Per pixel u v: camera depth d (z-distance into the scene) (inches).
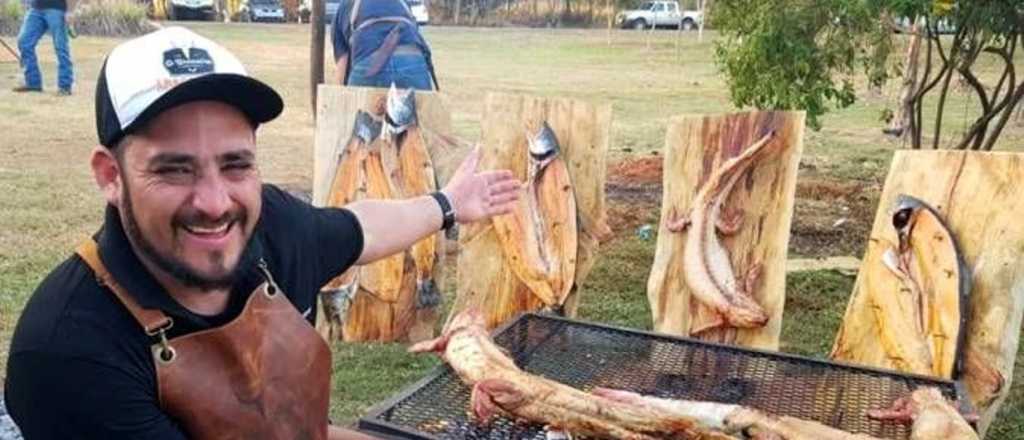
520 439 86.5
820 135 352.8
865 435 83.2
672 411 83.7
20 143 295.1
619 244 206.1
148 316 56.3
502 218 133.9
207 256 56.4
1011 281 105.2
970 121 374.9
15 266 175.2
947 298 108.0
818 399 95.2
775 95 183.2
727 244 124.7
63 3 394.3
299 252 71.1
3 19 639.8
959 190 109.6
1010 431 122.4
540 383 87.9
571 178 132.3
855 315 117.8
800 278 183.2
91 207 220.5
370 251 80.3
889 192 115.3
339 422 120.4
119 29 684.1
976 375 106.9
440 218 86.4
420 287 146.1
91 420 54.7
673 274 128.1
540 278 132.8
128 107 52.8
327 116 143.2
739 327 123.6
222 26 874.1
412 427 86.1
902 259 112.5
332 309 146.7
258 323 61.7
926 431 82.0
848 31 178.9
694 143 125.9
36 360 54.0
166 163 53.9
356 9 185.5
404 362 141.3
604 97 448.1
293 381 63.3
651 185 260.7
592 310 165.2
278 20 983.6
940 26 189.0
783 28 176.9
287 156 290.4
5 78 441.7
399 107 139.8
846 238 213.3
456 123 352.8
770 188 122.3
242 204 57.2
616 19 997.2
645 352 106.1
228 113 55.4
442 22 1007.6
